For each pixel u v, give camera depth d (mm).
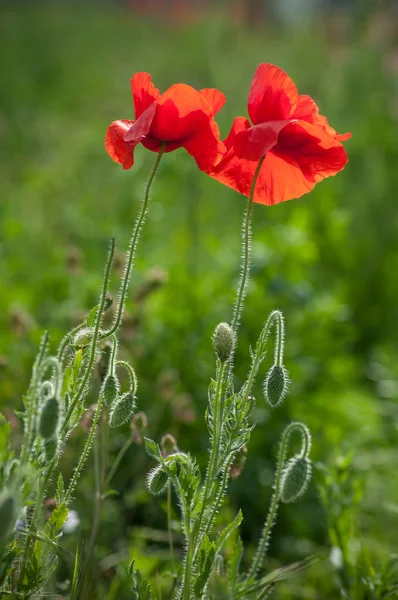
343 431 7305
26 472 3488
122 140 3736
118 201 10219
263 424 6973
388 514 6398
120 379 6996
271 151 3803
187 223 10039
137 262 7980
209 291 7980
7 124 17453
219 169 3885
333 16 18609
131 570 4078
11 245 9711
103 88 22156
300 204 10117
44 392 3688
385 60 12273
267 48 17188
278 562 6145
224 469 3895
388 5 13398
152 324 7613
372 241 10633
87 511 5816
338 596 5887
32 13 31375
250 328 7570
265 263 7969
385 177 11203
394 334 9930
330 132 3809
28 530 3795
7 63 23469
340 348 8273
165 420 6953
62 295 8242
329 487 5074
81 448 6031
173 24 31562
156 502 6109
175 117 3648
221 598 3791
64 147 15688
